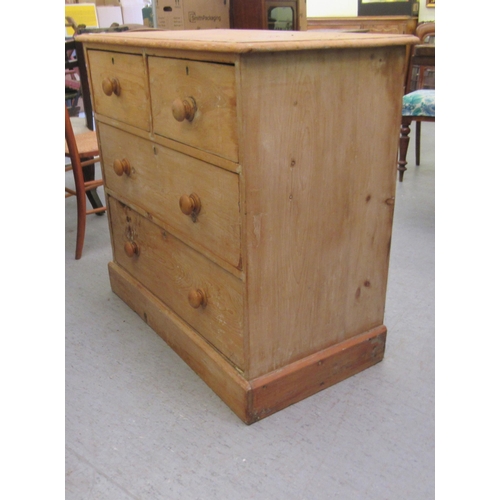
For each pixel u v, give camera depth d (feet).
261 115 3.47
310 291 4.30
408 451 3.99
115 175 5.66
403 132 9.66
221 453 4.01
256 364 4.21
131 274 6.04
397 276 6.61
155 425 4.31
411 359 5.09
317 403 4.52
